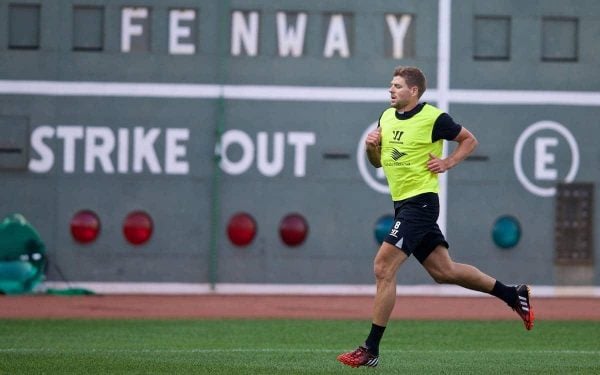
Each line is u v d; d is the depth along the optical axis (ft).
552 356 106.42
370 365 89.51
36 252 174.70
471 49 178.40
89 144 175.63
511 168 179.32
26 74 174.81
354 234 177.58
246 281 176.86
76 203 175.63
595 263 180.34
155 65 175.83
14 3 174.40
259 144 177.27
